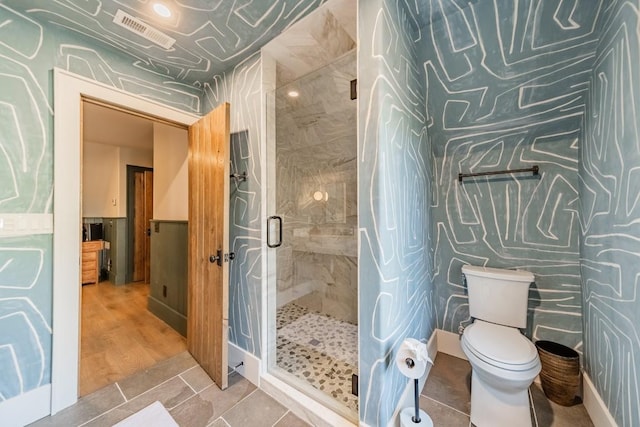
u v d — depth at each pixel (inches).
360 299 51.8
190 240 85.6
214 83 86.8
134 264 173.5
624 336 45.0
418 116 69.7
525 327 69.6
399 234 56.5
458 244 85.9
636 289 41.1
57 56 61.8
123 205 170.7
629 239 43.0
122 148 171.2
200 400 64.9
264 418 59.5
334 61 61.6
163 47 70.0
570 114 65.1
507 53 56.5
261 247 73.2
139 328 104.7
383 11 48.4
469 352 58.7
